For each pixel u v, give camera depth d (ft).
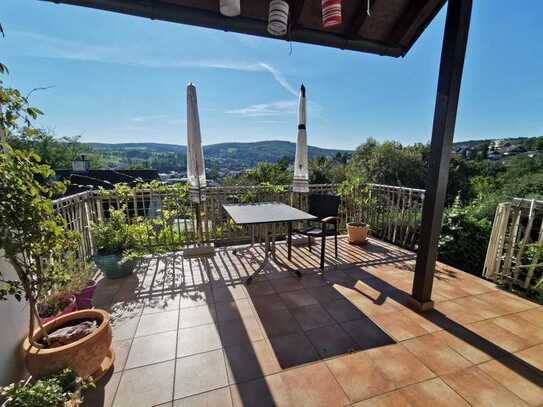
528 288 8.60
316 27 8.50
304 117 12.36
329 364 5.62
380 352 5.96
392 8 8.47
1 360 4.64
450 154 6.95
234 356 5.85
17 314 5.14
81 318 5.73
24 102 4.49
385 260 11.53
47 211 4.64
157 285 9.25
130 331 6.73
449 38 6.46
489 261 9.50
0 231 3.91
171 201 12.65
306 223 13.66
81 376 4.80
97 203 11.76
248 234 14.25
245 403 4.73
